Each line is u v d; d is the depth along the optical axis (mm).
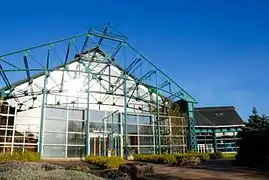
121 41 30422
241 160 17516
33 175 7996
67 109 28000
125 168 14102
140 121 31188
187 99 33312
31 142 25734
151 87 32562
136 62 31469
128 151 29234
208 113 42812
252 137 16875
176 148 30781
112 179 12750
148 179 12602
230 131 38344
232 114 42000
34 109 27766
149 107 32812
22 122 26844
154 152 30594
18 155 19219
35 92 28062
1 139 24078
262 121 27078
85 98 30047
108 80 31625
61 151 26406
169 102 33625
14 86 27531
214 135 38062
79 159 26609
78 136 27734
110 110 30797
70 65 30531
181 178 12445
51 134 26453
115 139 29672
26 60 25406
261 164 15891
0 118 24625
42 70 26250
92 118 29547
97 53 31609
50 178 7770
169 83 32750
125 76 31188
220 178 11938
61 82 29109
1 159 18078
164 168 17484
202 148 37125
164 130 31453
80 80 30312
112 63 31344
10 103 27375
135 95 32469
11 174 8203
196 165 19312
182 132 31766
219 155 28375
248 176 12234
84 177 8305
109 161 18188
